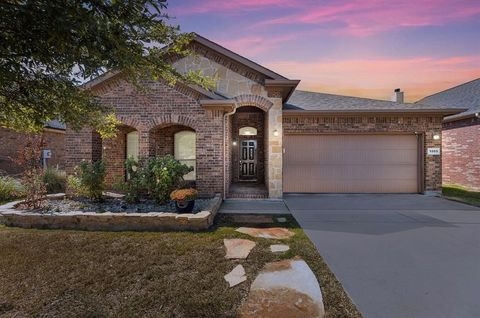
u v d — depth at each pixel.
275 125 9.74
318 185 11.06
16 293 3.25
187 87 8.71
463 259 4.27
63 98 4.06
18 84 3.47
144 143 8.80
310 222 6.47
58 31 2.62
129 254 4.38
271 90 9.76
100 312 2.89
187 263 4.06
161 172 7.24
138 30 3.75
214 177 8.83
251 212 7.53
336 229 5.88
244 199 9.52
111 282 3.51
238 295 3.22
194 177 10.77
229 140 10.99
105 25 2.78
